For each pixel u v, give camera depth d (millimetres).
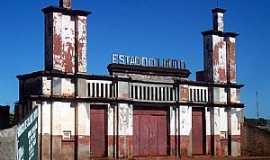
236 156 49750
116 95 42906
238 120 51219
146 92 45000
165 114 46656
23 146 30938
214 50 50031
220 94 50156
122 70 43531
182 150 46812
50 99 38969
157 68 45750
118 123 42844
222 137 50031
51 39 39750
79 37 41000
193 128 48219
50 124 38938
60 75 39625
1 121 40750
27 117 31609
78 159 40219
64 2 40531
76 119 40406
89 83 41500
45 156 38469
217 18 50562
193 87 48312
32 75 39531
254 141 50344
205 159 46219
